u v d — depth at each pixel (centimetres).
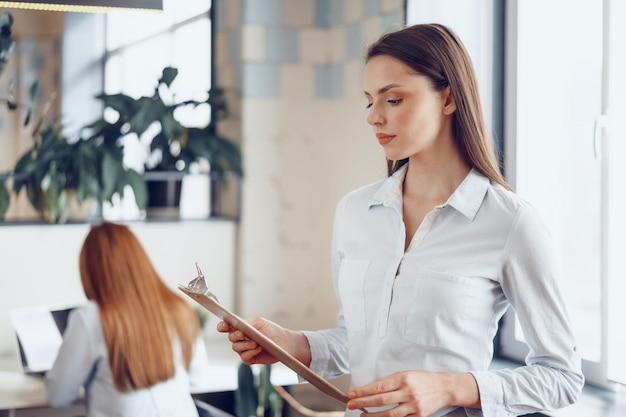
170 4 459
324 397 344
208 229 384
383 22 346
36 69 576
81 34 566
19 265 353
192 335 267
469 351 139
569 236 281
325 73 393
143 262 261
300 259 393
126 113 376
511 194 143
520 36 296
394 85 139
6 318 351
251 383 298
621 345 261
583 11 272
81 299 363
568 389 139
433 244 142
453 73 140
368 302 146
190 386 275
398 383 128
